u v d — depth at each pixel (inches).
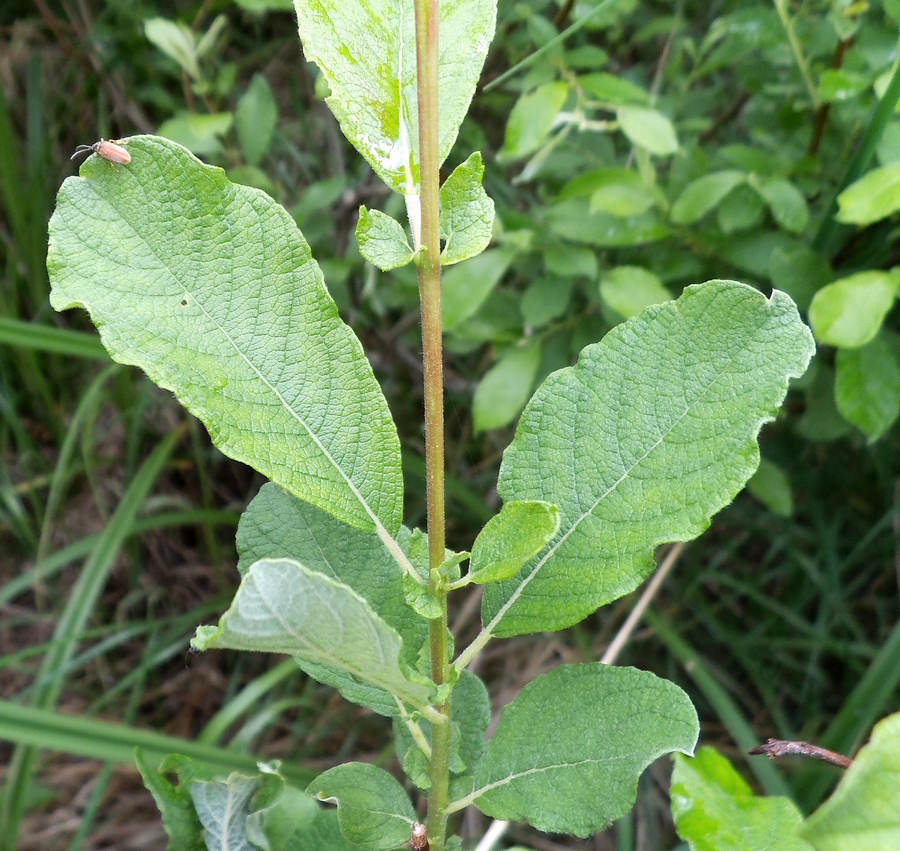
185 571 18.7
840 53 11.7
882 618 16.1
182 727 17.1
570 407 5.3
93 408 17.4
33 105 19.1
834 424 12.7
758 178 11.3
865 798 3.7
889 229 12.2
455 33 4.9
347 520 4.9
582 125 11.3
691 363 5.1
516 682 16.1
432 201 4.4
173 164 4.7
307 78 18.7
